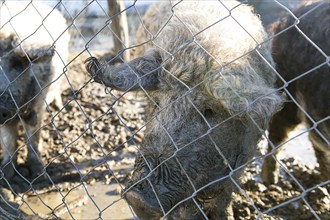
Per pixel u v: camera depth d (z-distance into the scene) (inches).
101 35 283.9
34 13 181.6
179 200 95.3
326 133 141.4
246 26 116.4
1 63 158.9
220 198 121.4
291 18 154.3
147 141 99.0
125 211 147.8
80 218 143.7
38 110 171.0
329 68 133.9
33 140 168.2
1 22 168.1
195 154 95.8
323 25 140.9
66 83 245.1
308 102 144.5
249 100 89.2
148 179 89.1
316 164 181.6
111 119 212.4
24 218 122.4
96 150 188.7
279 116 159.3
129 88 93.2
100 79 99.0
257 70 108.0
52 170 172.4
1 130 159.3
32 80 164.9
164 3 153.2
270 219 140.8
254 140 113.7
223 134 99.3
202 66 99.0
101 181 167.6
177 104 98.3
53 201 153.6
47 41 166.7
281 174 173.0
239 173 111.1
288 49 150.1
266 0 229.9
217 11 118.6
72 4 251.4
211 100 96.7
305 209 147.2
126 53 238.4
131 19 276.2
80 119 212.7
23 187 161.0
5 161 162.9
